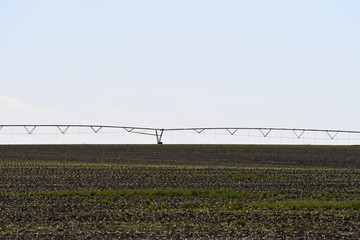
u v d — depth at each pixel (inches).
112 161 3410.4
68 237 1194.0
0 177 2346.2
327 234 1256.8
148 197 1785.2
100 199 1738.4
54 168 2763.3
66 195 1813.5
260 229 1299.2
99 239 1179.9
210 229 1290.6
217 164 3262.8
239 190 2028.8
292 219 1428.4
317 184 2210.9
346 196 1911.9
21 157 3619.6
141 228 1294.3
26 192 1923.0
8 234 1219.2
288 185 2176.4
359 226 1355.8
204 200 1749.5
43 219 1409.9
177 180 2315.5
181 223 1362.0
